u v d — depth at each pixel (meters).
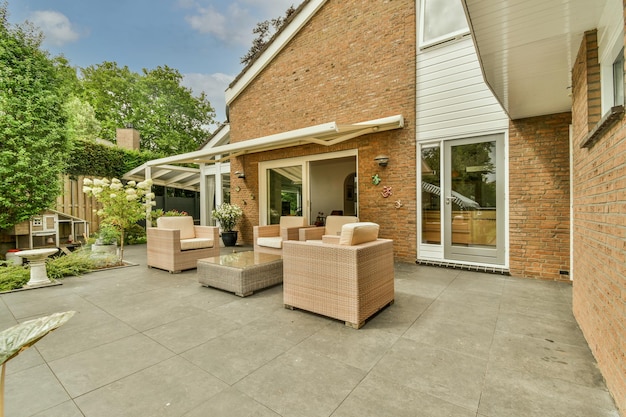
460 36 5.29
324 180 12.06
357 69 6.39
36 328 0.89
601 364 2.04
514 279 4.60
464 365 2.16
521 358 2.25
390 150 6.01
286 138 5.80
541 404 1.74
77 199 9.02
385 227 6.09
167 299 3.73
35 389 1.90
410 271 5.11
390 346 2.45
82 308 3.41
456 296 3.75
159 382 1.97
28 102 6.40
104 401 1.78
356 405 1.73
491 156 5.09
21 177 6.31
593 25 2.50
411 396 1.81
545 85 3.59
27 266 5.16
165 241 5.31
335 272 2.94
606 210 2.02
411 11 5.73
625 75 1.67
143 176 10.59
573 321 2.95
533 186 4.70
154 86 20.39
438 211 5.59
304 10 7.11
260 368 2.13
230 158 8.94
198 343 2.53
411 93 5.75
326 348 2.42
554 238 4.56
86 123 16.94
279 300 3.68
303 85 7.26
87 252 6.18
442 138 5.50
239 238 8.78
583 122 2.70
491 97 5.05
